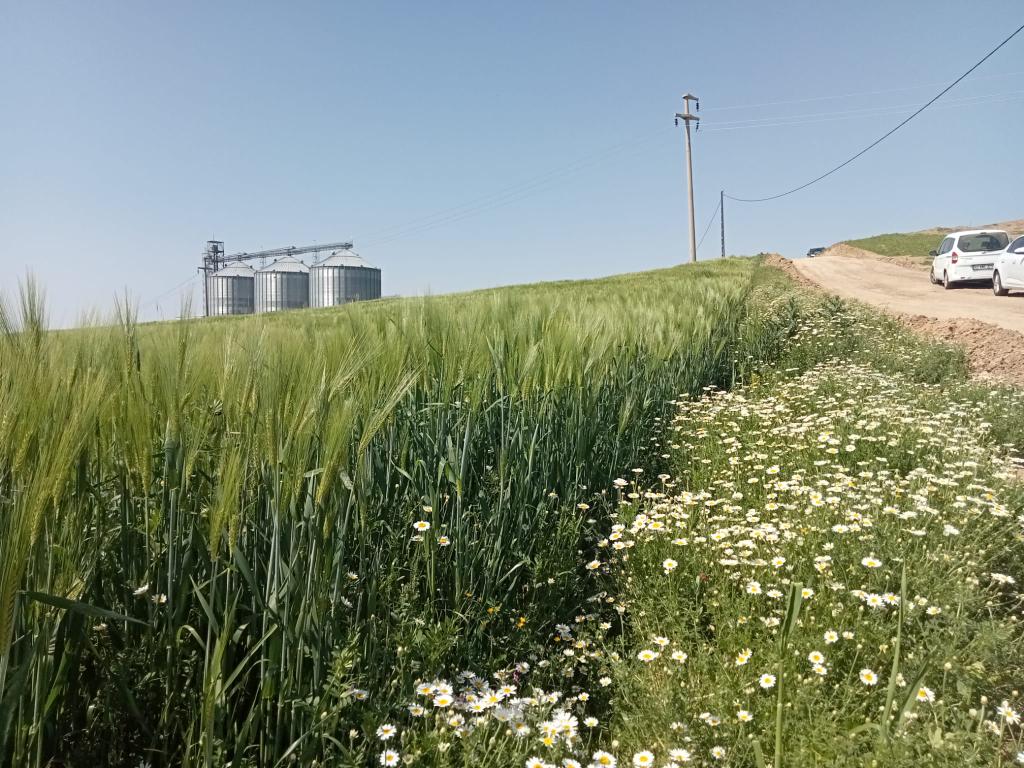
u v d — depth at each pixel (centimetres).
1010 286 2005
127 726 244
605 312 685
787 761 260
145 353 265
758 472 576
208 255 11762
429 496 371
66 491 200
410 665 291
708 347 1008
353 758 238
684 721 278
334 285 8419
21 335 234
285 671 244
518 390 451
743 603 351
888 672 306
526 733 263
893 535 393
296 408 243
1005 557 398
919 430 615
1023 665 294
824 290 2495
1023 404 750
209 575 258
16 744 186
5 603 165
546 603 377
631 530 432
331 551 263
